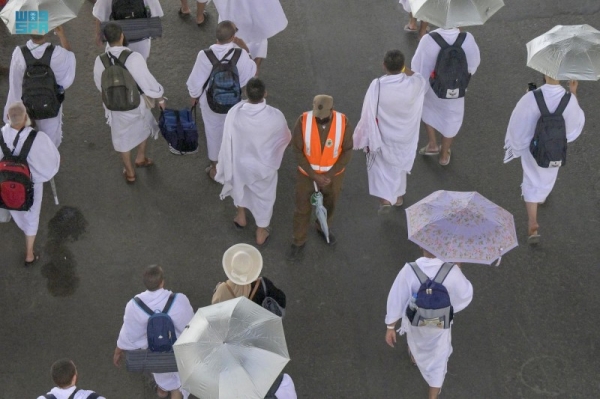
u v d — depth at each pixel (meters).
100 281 8.52
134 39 9.27
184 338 5.85
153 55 10.84
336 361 7.92
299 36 11.22
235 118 7.60
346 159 7.63
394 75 7.80
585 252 8.85
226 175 8.05
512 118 8.19
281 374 6.29
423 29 11.20
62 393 5.95
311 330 8.16
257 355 5.68
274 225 9.08
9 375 7.75
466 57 8.64
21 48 8.43
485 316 8.27
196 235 8.97
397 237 8.98
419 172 9.62
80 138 9.88
